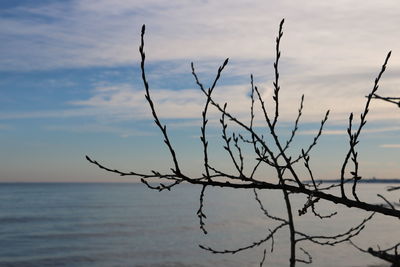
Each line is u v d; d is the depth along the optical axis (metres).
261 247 60.59
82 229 86.69
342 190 2.03
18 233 80.88
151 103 1.83
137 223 97.75
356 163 2.00
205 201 196.25
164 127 1.86
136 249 62.22
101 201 190.25
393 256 1.63
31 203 171.62
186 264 50.81
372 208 2.01
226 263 50.22
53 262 53.47
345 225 92.56
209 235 77.25
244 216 114.62
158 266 50.22
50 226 92.25
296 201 158.25
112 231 83.25
